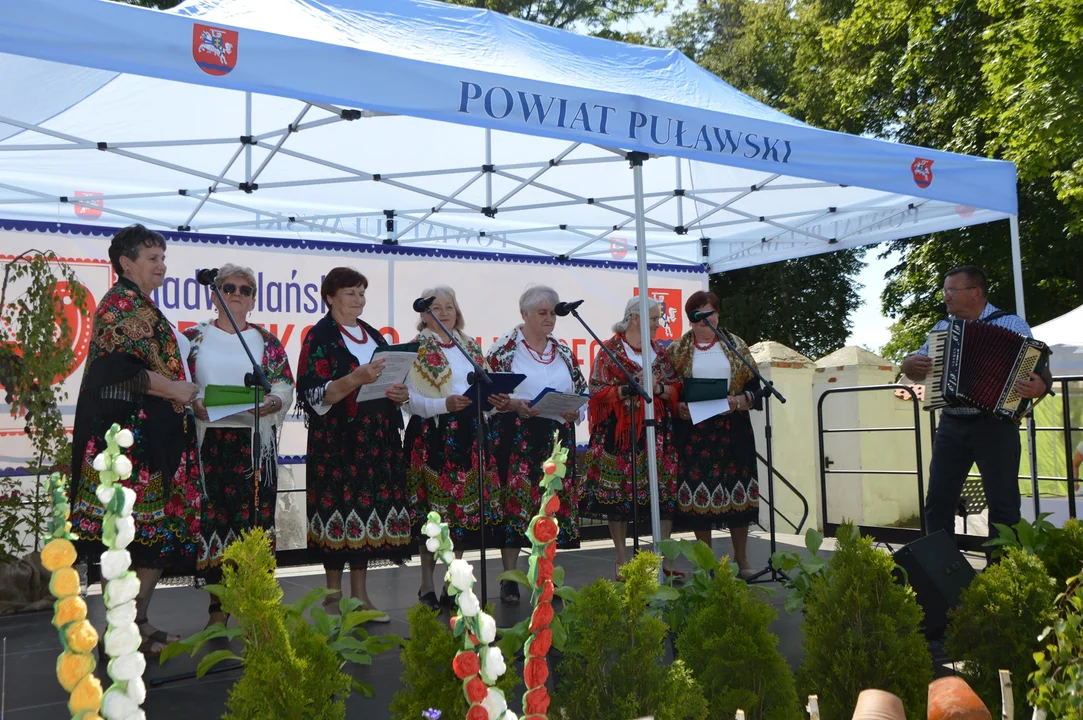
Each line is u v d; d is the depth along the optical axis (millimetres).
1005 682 1955
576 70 4633
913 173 4980
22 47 2660
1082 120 10414
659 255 8211
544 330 5172
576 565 6695
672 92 4891
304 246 7098
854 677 2564
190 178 6109
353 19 4133
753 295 20469
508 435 5008
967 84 14953
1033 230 15547
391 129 5754
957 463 4812
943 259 16719
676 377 5527
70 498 3594
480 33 4664
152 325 3766
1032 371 4559
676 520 5516
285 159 5980
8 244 6238
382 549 4438
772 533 5508
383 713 3104
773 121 4449
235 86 3016
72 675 1037
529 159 6324
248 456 4156
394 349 4148
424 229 7461
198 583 4203
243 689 1979
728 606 2484
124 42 2816
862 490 8969
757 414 9117
